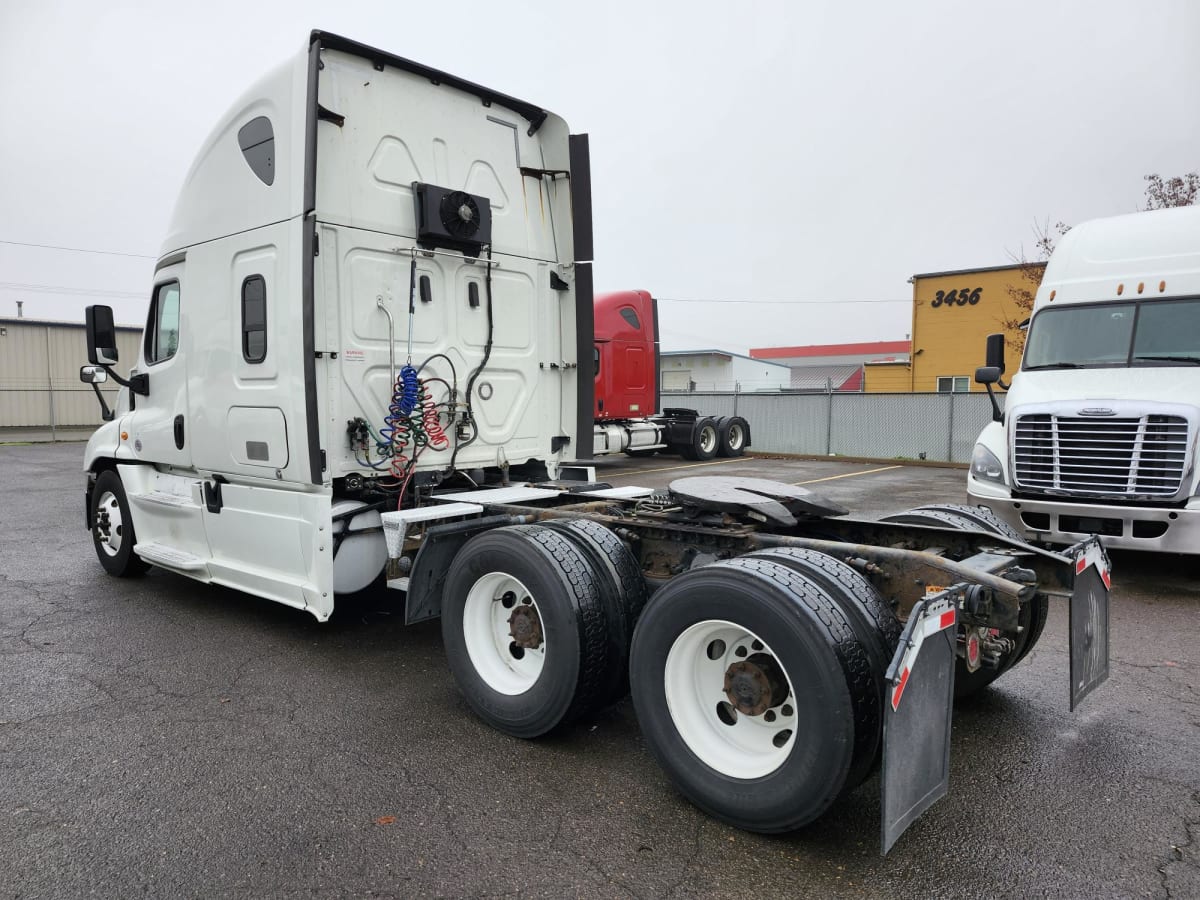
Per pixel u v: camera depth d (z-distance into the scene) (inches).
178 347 228.2
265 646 201.8
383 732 152.0
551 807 124.3
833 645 105.7
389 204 199.3
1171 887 103.5
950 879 105.7
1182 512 238.4
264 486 201.3
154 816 120.6
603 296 657.0
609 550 149.2
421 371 206.7
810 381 2487.7
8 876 105.0
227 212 204.2
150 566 283.6
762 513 146.2
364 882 104.3
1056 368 293.3
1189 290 278.2
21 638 207.5
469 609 157.9
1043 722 156.8
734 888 103.5
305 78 179.0
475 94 219.1
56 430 1033.5
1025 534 268.5
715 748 121.4
